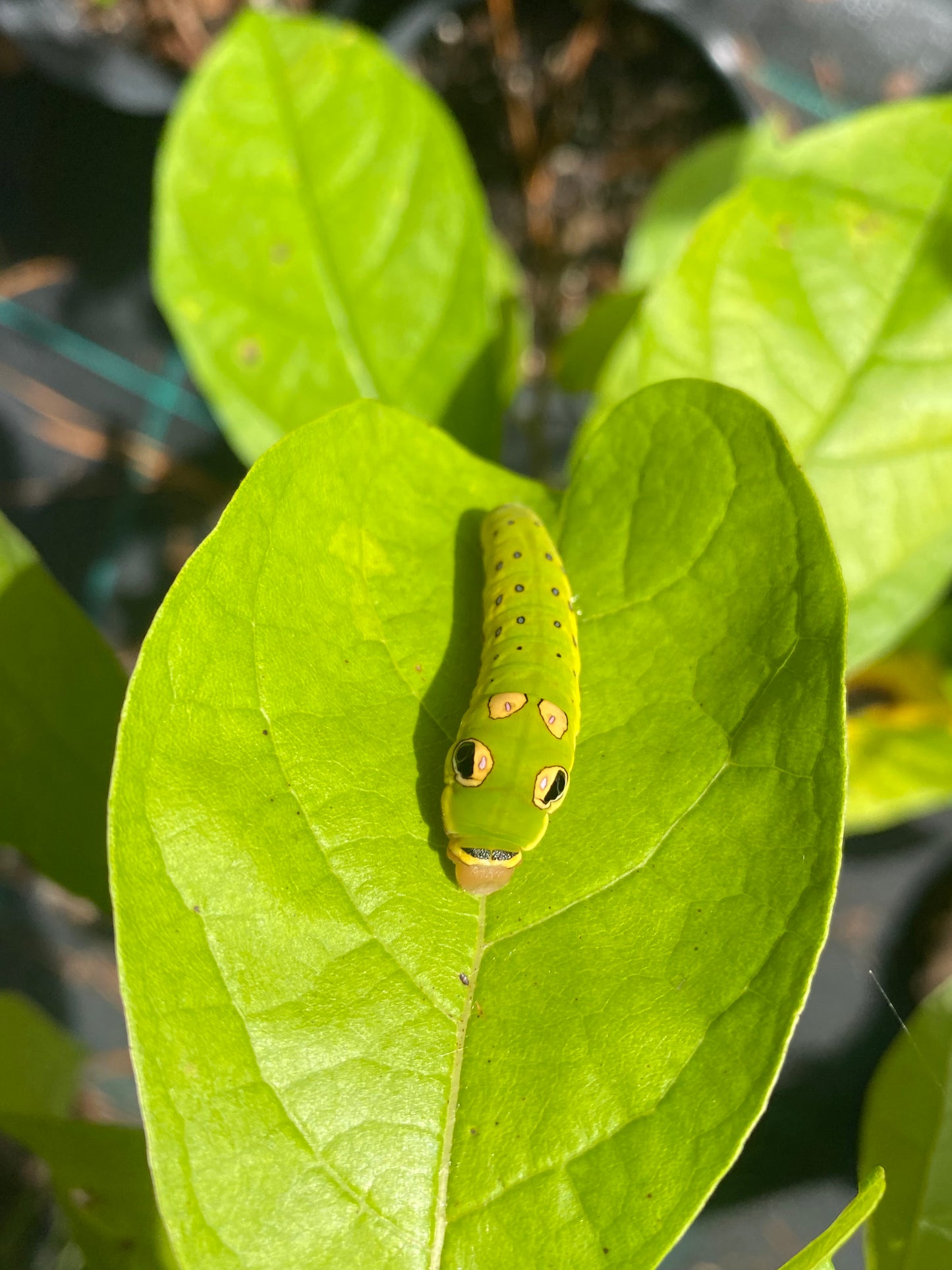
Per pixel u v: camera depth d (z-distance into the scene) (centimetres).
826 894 15
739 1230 35
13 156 40
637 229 29
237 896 15
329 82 20
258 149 20
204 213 20
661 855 15
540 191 36
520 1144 15
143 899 15
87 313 40
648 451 17
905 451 19
